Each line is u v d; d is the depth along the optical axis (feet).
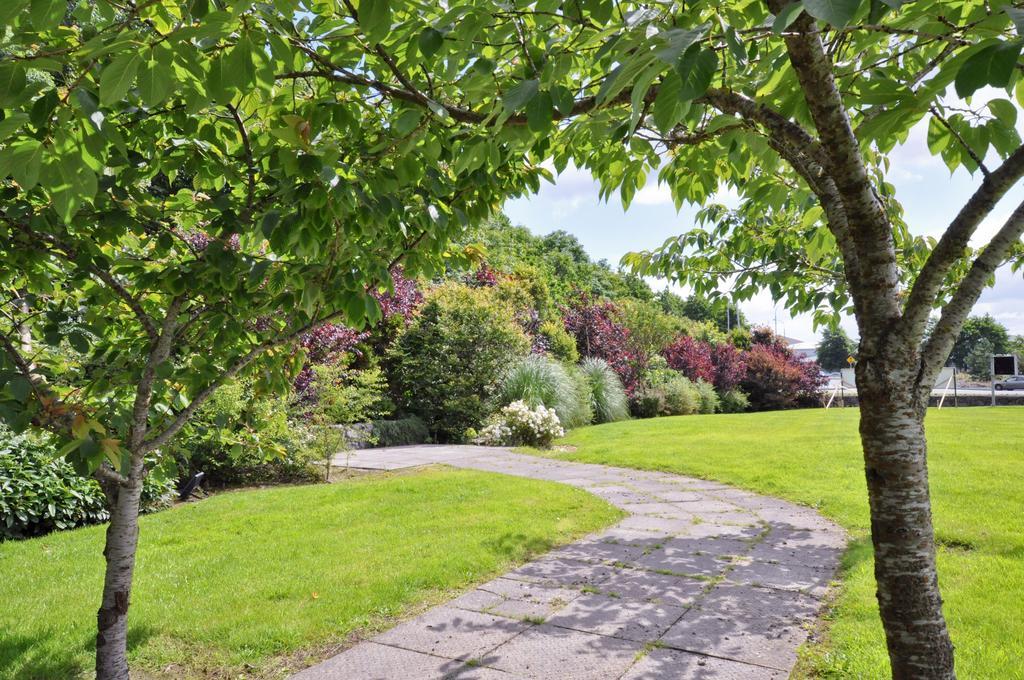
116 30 5.67
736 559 15.57
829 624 11.59
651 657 10.46
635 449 33.45
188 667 10.52
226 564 15.51
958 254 5.28
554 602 12.95
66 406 7.23
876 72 7.08
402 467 29.96
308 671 10.28
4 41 5.81
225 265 7.72
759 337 87.76
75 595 13.67
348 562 15.40
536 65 6.64
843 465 26.73
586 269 113.09
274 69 6.37
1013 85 6.45
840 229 6.38
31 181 5.31
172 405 10.70
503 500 21.70
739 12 6.17
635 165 10.53
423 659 10.57
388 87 7.00
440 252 10.64
